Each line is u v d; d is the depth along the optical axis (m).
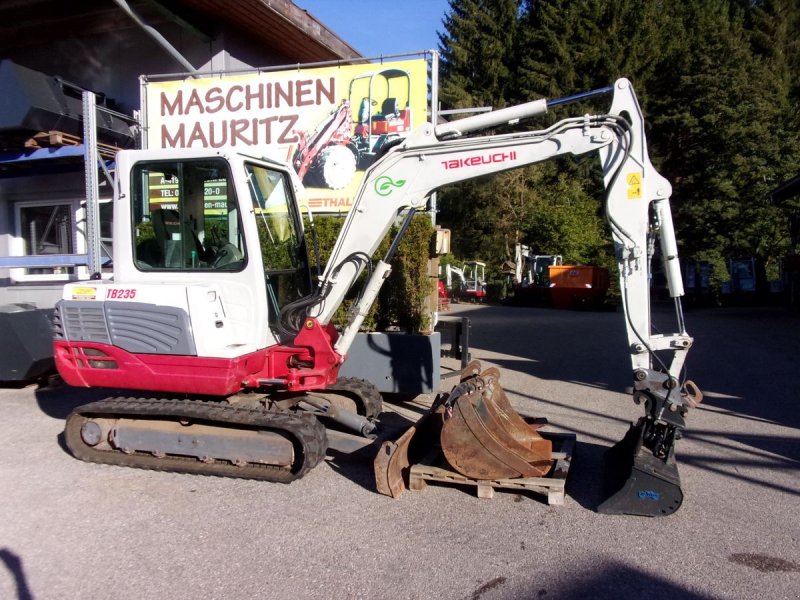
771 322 17.81
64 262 9.05
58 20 10.84
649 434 5.09
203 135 9.91
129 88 11.33
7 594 3.75
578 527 4.63
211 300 5.43
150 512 4.86
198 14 10.25
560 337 15.35
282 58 12.45
